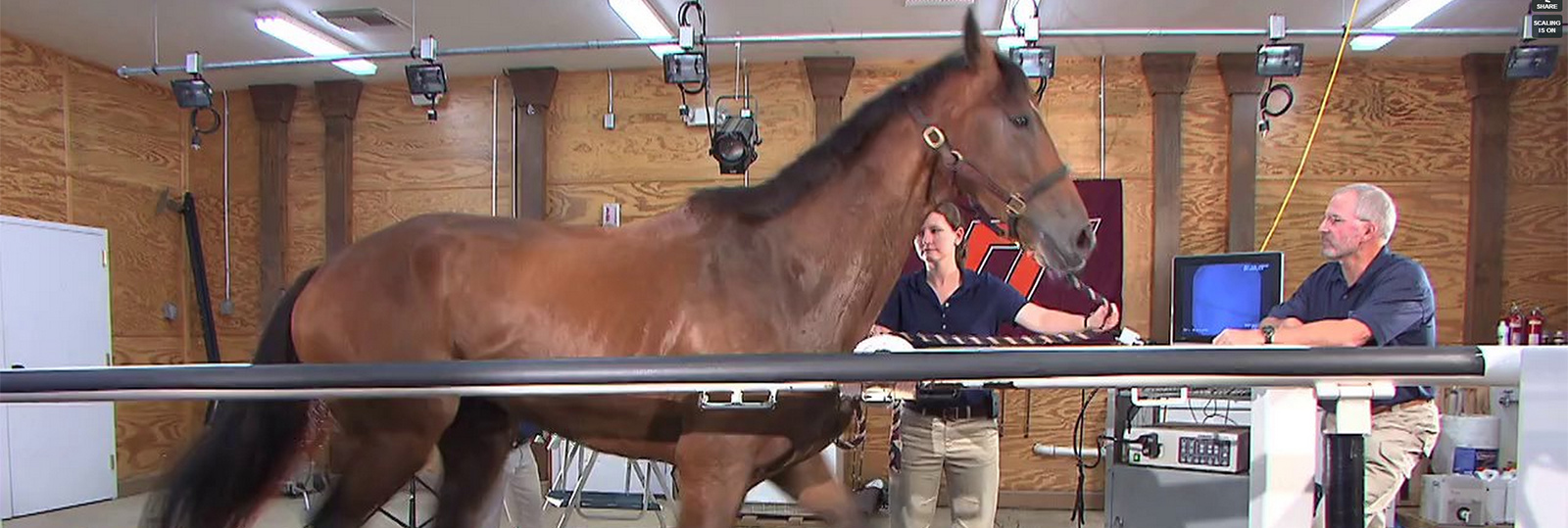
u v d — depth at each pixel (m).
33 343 4.48
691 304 1.40
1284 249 4.69
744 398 1.35
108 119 4.99
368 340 1.46
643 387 0.90
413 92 4.22
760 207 1.51
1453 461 4.14
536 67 5.00
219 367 0.95
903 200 1.58
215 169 5.41
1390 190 4.65
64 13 4.13
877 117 1.58
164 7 4.05
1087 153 4.77
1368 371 0.82
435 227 1.54
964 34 1.60
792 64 4.93
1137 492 3.39
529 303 1.42
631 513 4.26
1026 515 4.50
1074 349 0.88
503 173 5.14
